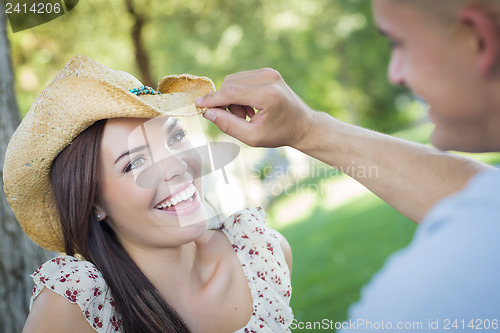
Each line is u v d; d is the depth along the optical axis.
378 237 4.88
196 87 1.54
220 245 1.59
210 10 10.57
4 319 2.08
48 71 8.50
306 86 12.13
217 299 1.51
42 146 1.37
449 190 1.13
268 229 1.66
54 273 1.36
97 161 1.35
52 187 1.49
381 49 11.62
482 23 0.59
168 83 1.59
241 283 1.55
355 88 12.32
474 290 0.50
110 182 1.36
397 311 0.53
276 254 1.61
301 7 11.45
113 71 1.50
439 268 0.52
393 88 11.77
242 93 1.21
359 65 11.95
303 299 3.93
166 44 10.61
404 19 0.64
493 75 0.61
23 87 8.32
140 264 1.45
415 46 0.64
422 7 0.62
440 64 0.63
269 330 1.53
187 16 10.48
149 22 10.35
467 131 0.68
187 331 1.44
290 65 11.62
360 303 0.57
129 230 1.40
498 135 0.67
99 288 1.37
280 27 11.48
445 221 0.55
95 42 9.42
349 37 11.68
